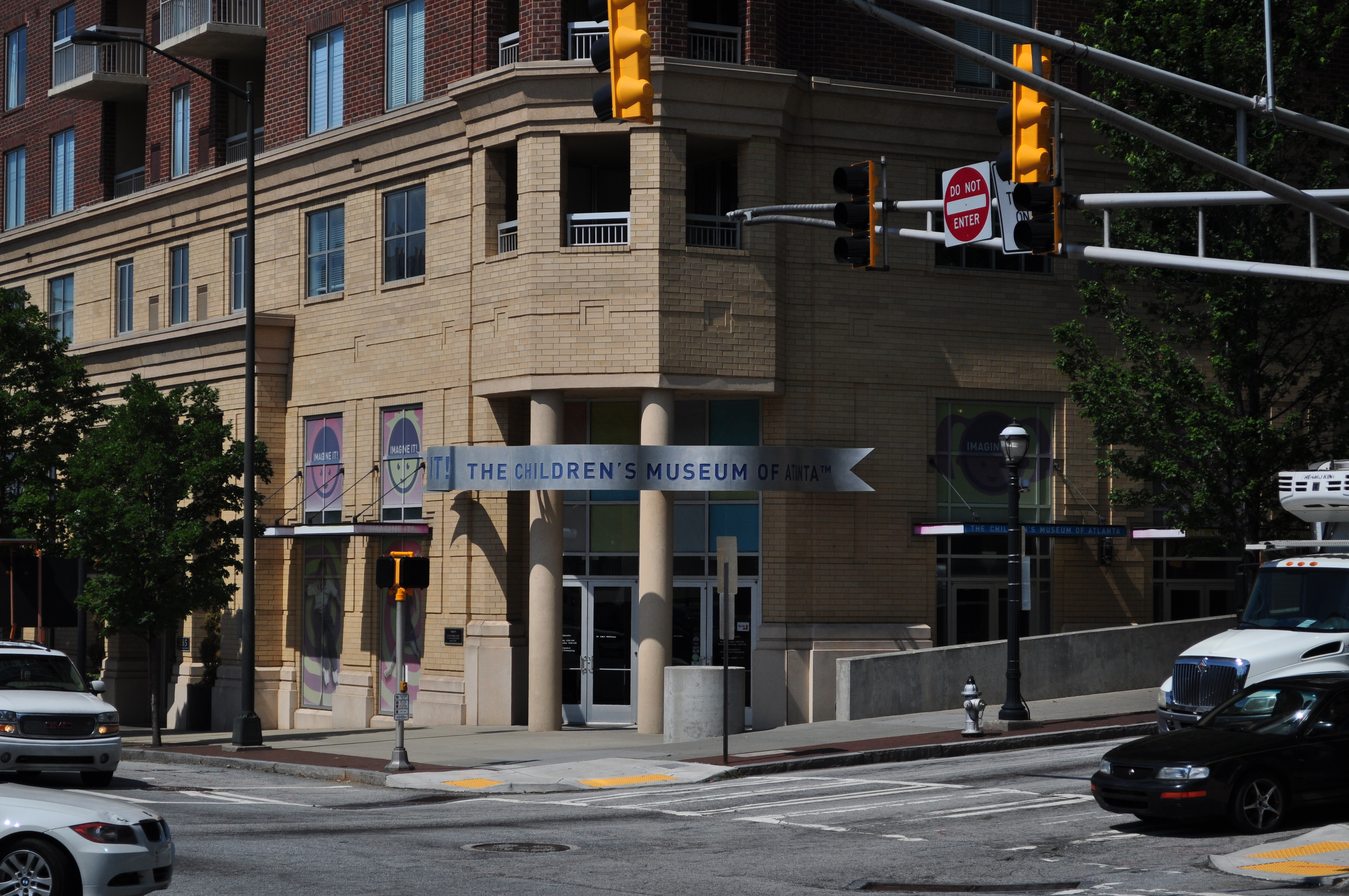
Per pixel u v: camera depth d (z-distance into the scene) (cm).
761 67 2825
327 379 3316
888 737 2383
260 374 3391
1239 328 2644
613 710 2938
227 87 2744
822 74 2931
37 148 4316
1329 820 1614
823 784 2006
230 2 3534
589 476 2747
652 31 2809
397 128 3136
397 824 1706
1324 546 2097
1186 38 2536
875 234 1641
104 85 3900
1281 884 1298
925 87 3000
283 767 2342
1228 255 2639
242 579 3447
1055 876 1360
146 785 2148
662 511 2789
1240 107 1446
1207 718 1692
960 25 3041
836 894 1288
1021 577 2488
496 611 2938
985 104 2994
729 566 2184
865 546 2916
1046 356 3067
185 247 3766
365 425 3219
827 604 2884
